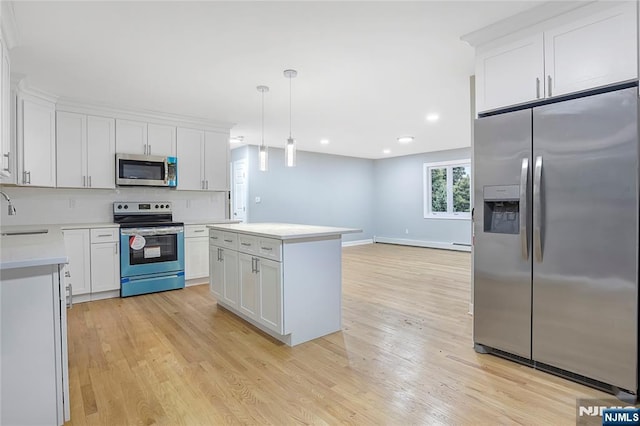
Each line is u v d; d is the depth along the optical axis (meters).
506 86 2.37
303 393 2.03
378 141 6.71
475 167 2.50
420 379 2.18
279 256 2.65
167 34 2.43
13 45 2.39
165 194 4.86
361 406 1.90
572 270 2.07
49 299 1.65
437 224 8.17
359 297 4.05
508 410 1.84
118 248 4.09
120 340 2.81
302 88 3.58
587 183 2.00
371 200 9.44
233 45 2.61
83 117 4.04
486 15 2.22
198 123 4.87
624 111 1.87
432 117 4.80
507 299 2.37
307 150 7.90
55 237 2.52
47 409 1.65
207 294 4.25
